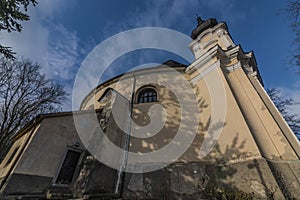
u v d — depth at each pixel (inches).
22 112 529.7
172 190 278.2
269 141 289.7
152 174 303.4
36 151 311.1
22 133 449.4
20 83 551.8
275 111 344.8
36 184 286.2
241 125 302.8
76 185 285.7
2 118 507.5
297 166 247.4
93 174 277.1
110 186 283.4
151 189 284.4
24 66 568.1
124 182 300.4
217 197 246.7
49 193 276.4
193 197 264.8
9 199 247.8
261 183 236.5
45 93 592.4
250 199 224.8
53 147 331.3
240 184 252.1
